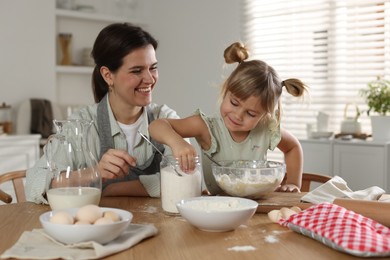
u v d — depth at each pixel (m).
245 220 1.26
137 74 1.86
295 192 1.69
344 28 3.79
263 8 4.13
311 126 3.77
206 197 1.38
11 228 1.31
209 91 4.33
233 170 1.51
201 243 1.17
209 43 4.36
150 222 1.36
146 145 1.97
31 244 1.11
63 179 1.35
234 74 1.74
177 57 4.61
